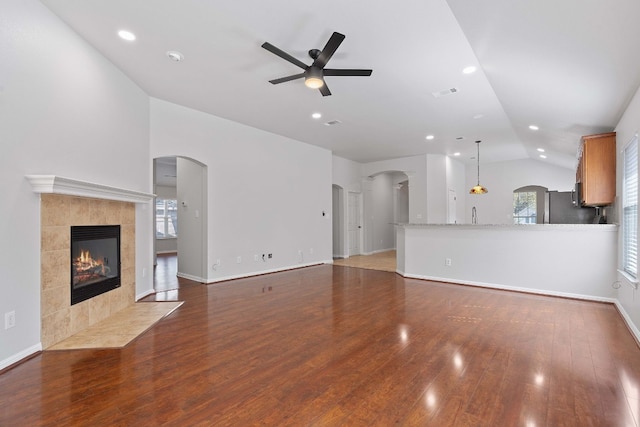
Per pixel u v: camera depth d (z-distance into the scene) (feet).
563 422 5.63
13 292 7.78
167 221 35.09
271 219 20.65
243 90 13.96
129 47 10.55
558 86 10.71
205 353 8.54
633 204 10.57
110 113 11.67
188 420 5.71
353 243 30.25
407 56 10.81
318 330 10.23
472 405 6.15
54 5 8.55
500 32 8.53
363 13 8.55
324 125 18.97
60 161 9.28
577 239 13.99
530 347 8.84
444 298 14.14
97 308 10.98
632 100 10.16
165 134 15.26
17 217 7.89
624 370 7.52
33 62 8.32
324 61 9.34
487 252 16.26
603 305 12.98
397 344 9.09
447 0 7.84
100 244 11.30
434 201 27.27
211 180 17.30
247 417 5.80
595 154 13.17
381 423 5.62
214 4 8.29
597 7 6.19
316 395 6.51
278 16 8.76
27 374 7.37
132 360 8.11
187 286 16.60
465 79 12.59
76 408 6.06
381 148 25.12
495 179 31.09
